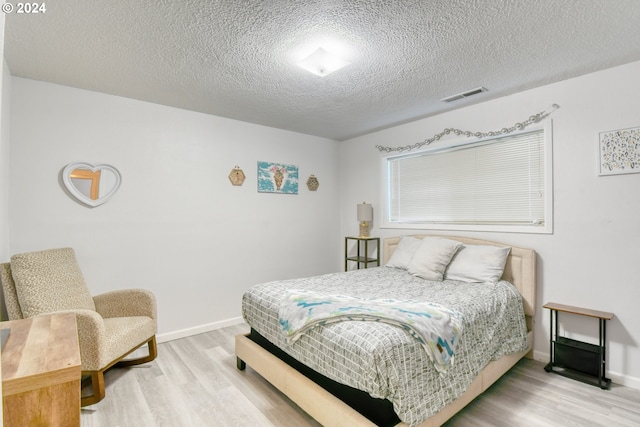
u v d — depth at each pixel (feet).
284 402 7.36
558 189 9.14
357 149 15.31
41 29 6.47
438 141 11.98
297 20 6.25
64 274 8.26
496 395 7.54
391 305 6.73
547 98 9.32
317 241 15.28
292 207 14.37
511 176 10.42
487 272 9.49
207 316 11.85
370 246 14.73
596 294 8.50
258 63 7.95
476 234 11.01
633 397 7.47
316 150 15.24
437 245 10.50
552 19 6.21
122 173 10.13
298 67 8.16
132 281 10.30
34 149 8.82
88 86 9.32
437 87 9.45
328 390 6.41
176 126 11.17
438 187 12.38
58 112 9.14
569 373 8.55
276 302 7.84
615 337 8.21
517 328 8.77
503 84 9.26
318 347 6.26
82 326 7.10
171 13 6.01
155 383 8.14
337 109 11.37
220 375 8.55
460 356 6.41
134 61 7.83
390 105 10.94
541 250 9.46
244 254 12.84
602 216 8.42
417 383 5.50
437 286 9.16
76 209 9.41
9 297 7.45
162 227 10.88
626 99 8.05
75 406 4.20
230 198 12.44
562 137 9.06
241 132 12.74
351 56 7.61
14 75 8.54
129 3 5.72
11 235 8.51
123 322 8.38
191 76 8.68
